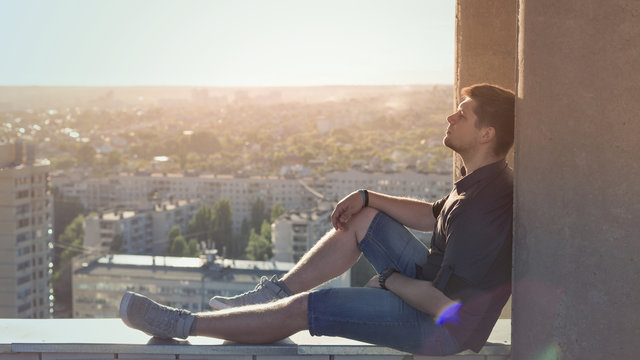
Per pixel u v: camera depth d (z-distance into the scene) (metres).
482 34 2.22
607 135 1.35
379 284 1.83
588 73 1.36
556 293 1.45
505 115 1.69
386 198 1.94
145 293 36.06
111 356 1.78
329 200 47.75
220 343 1.78
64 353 1.78
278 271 35.06
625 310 1.36
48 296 37.97
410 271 1.83
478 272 1.60
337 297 1.72
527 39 1.46
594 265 1.38
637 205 1.33
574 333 1.42
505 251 1.63
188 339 1.81
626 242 1.34
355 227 1.91
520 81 1.50
